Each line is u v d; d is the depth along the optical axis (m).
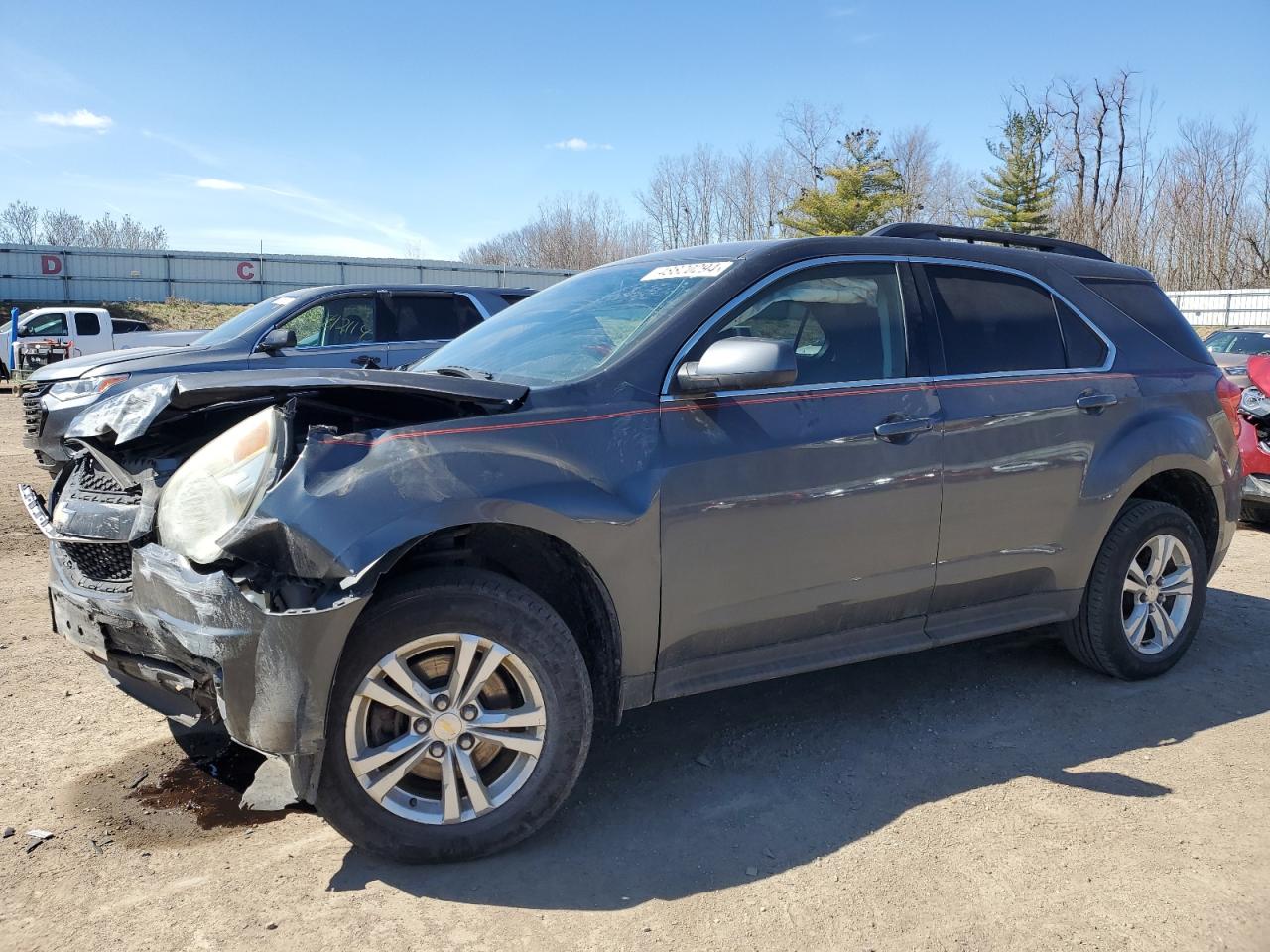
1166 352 4.47
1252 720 3.95
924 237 4.13
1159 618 4.39
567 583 3.16
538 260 68.81
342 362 8.88
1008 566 3.89
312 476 2.62
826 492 3.36
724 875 2.82
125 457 3.22
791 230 51.59
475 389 2.93
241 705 2.59
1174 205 57.09
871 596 3.55
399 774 2.77
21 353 21.67
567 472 2.92
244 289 43.69
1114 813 3.17
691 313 3.33
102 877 2.78
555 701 2.87
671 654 3.18
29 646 4.73
